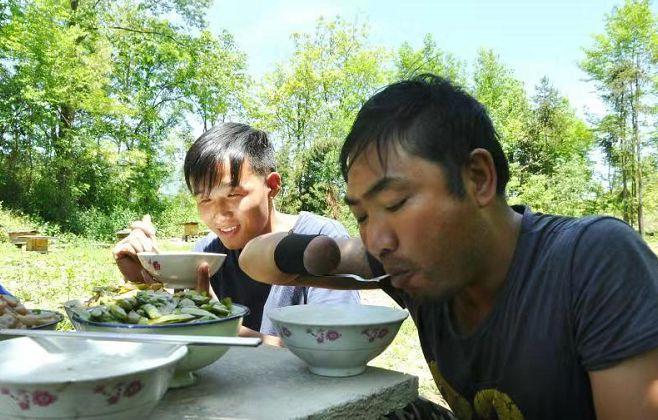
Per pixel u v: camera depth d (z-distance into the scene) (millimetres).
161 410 1075
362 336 1270
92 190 20719
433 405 1529
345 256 1492
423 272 1091
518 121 26812
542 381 1204
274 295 2234
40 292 6648
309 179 16703
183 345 1017
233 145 2090
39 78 17672
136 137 22703
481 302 1302
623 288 1096
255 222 2139
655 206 27891
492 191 1124
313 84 23500
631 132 27953
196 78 24969
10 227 15633
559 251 1186
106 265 10328
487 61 29453
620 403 1081
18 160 18734
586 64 28359
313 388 1219
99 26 19797
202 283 1681
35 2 17344
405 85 1139
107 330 1166
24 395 781
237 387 1223
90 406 800
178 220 24344
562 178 24094
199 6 23922
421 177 1043
